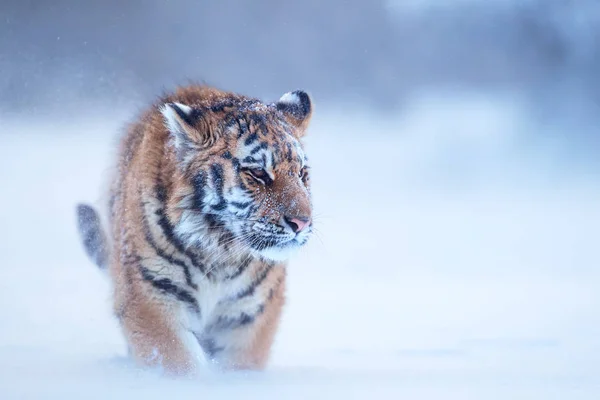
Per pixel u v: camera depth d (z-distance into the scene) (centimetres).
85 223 845
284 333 962
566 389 647
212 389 636
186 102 776
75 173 1958
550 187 2716
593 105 4359
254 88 3944
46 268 1289
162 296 712
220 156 713
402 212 2191
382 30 4381
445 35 4688
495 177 2920
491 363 784
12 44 2839
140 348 714
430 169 3052
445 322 1034
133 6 3612
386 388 647
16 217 1661
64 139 2175
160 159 722
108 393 611
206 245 715
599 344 879
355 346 886
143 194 716
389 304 1164
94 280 1187
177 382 663
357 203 2323
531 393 631
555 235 1869
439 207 2292
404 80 4453
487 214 2186
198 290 725
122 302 728
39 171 1944
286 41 4097
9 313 960
